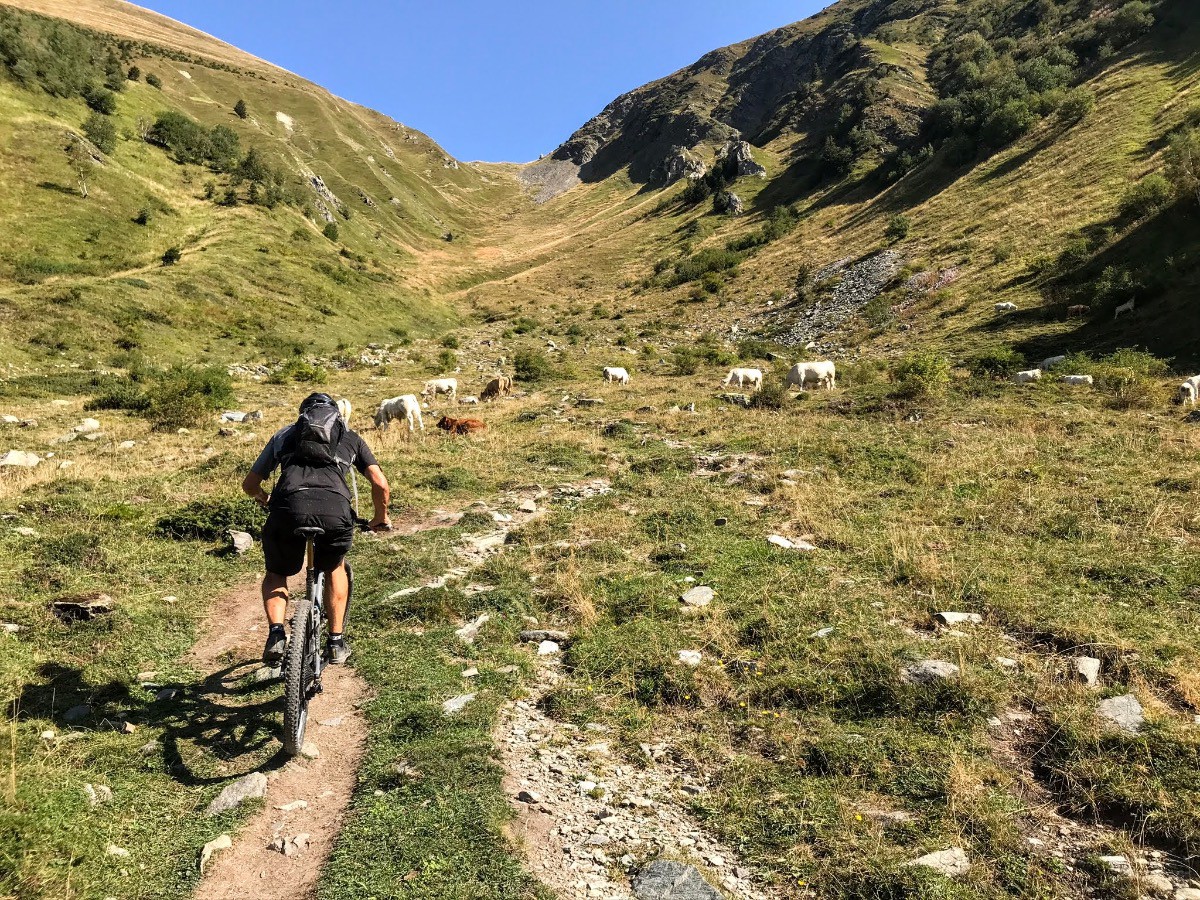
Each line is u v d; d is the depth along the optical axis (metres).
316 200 95.12
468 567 6.97
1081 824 3.22
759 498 8.90
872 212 63.22
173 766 3.73
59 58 69.38
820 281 47.94
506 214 174.88
